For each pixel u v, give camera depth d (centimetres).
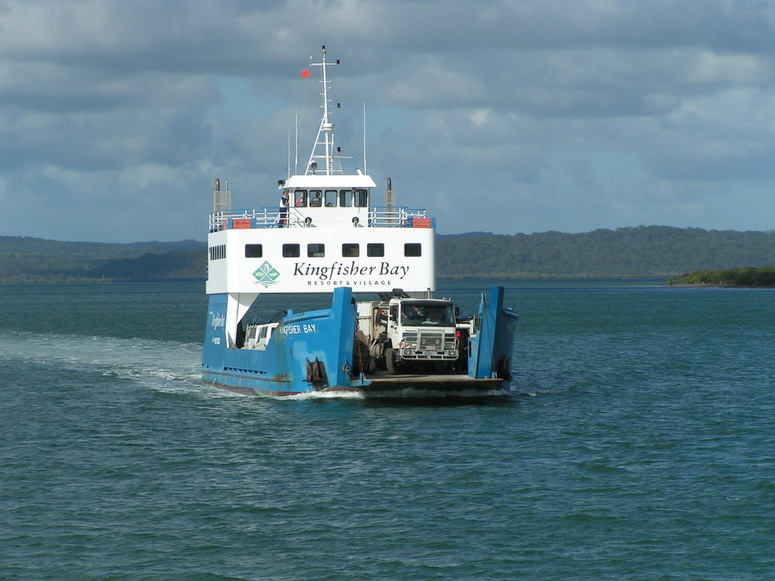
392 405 7731
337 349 7306
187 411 7794
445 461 5925
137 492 5338
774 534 4538
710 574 4106
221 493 5300
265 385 8150
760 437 6656
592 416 7456
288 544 4488
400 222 8588
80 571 4181
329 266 8288
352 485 5422
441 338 7488
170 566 4234
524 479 5519
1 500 5178
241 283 8331
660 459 5988
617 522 4734
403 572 4153
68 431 7056
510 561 4259
